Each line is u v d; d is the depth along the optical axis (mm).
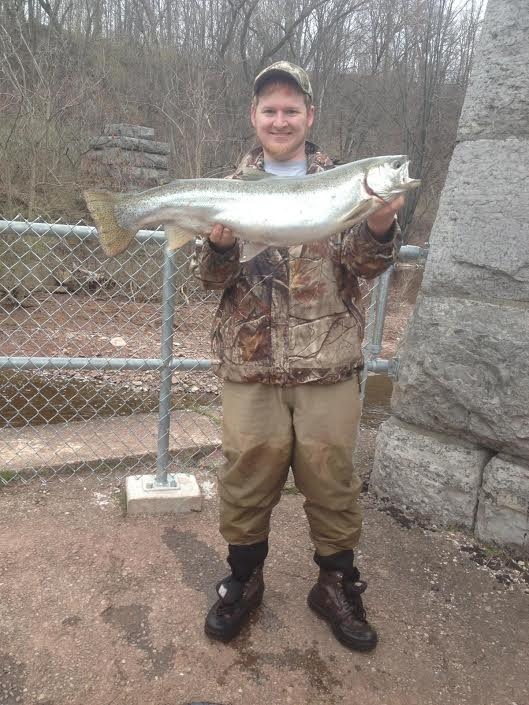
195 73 15703
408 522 3584
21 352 7543
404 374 3646
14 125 11172
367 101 20531
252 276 2365
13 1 14008
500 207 3162
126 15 17281
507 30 3076
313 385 2379
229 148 15047
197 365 3574
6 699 2295
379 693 2412
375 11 20141
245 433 2402
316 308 2344
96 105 13977
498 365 3205
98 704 2295
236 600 2633
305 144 2586
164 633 2648
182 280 8070
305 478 2449
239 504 2486
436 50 19250
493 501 3330
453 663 2584
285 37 17719
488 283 3252
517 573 3186
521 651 2672
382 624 2779
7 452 4160
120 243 2355
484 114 3188
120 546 3229
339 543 2568
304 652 2590
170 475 3758
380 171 2035
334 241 2350
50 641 2570
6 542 3205
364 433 4984
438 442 3570
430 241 3514
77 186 12062
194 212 2248
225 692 2377
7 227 3148
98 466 4074
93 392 6531
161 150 12492
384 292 3680
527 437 3150
